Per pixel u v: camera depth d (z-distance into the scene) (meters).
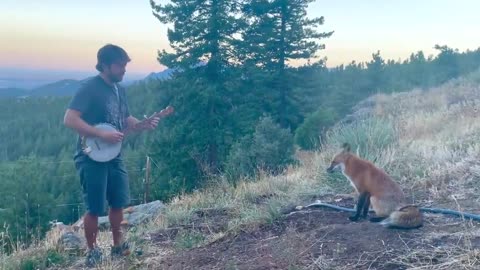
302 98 36.50
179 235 6.12
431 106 22.09
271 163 11.19
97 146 5.24
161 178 23.55
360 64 39.78
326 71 42.66
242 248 5.27
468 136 9.28
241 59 33.06
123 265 5.30
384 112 23.58
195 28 29.44
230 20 29.72
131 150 36.62
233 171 11.22
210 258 5.14
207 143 26.41
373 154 7.92
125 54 5.32
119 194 5.55
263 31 35.41
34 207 23.47
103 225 8.17
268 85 36.84
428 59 37.16
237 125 27.38
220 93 28.83
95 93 5.22
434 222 5.11
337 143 8.86
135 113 51.25
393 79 36.34
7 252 7.20
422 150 8.21
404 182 6.96
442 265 4.05
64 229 7.66
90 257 5.48
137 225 7.34
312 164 8.83
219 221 6.69
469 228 4.77
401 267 4.14
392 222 4.92
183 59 29.41
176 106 28.06
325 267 4.34
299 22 36.84
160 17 30.17
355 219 5.50
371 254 4.45
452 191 6.19
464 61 34.38
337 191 7.07
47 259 5.77
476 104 16.55
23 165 27.66
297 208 6.35
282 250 4.83
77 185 32.47
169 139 26.41
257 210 6.27
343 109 30.59
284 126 35.88
